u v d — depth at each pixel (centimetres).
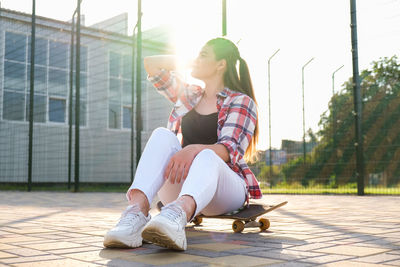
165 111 1127
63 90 1086
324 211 294
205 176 131
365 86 783
